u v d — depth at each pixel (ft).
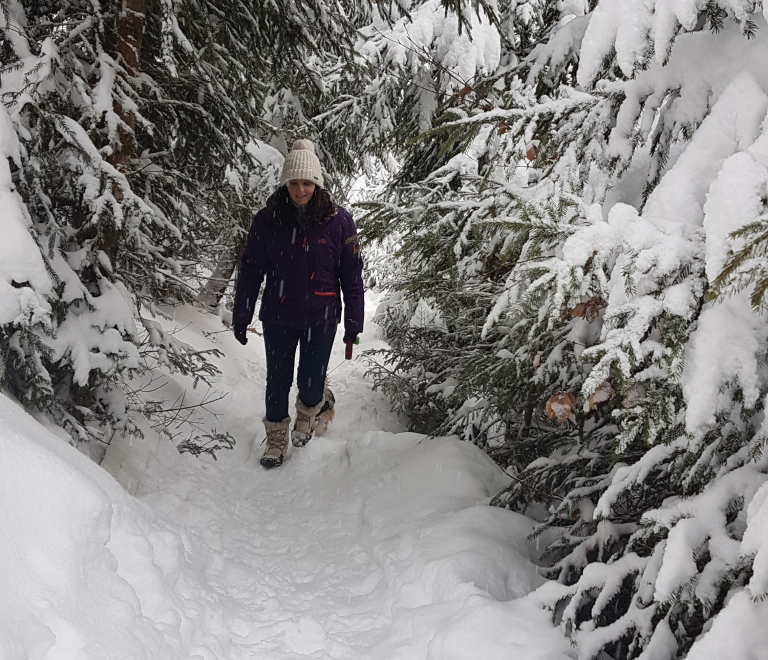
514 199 6.16
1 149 6.54
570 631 5.28
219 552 7.67
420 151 15.33
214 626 5.91
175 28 8.79
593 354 4.42
